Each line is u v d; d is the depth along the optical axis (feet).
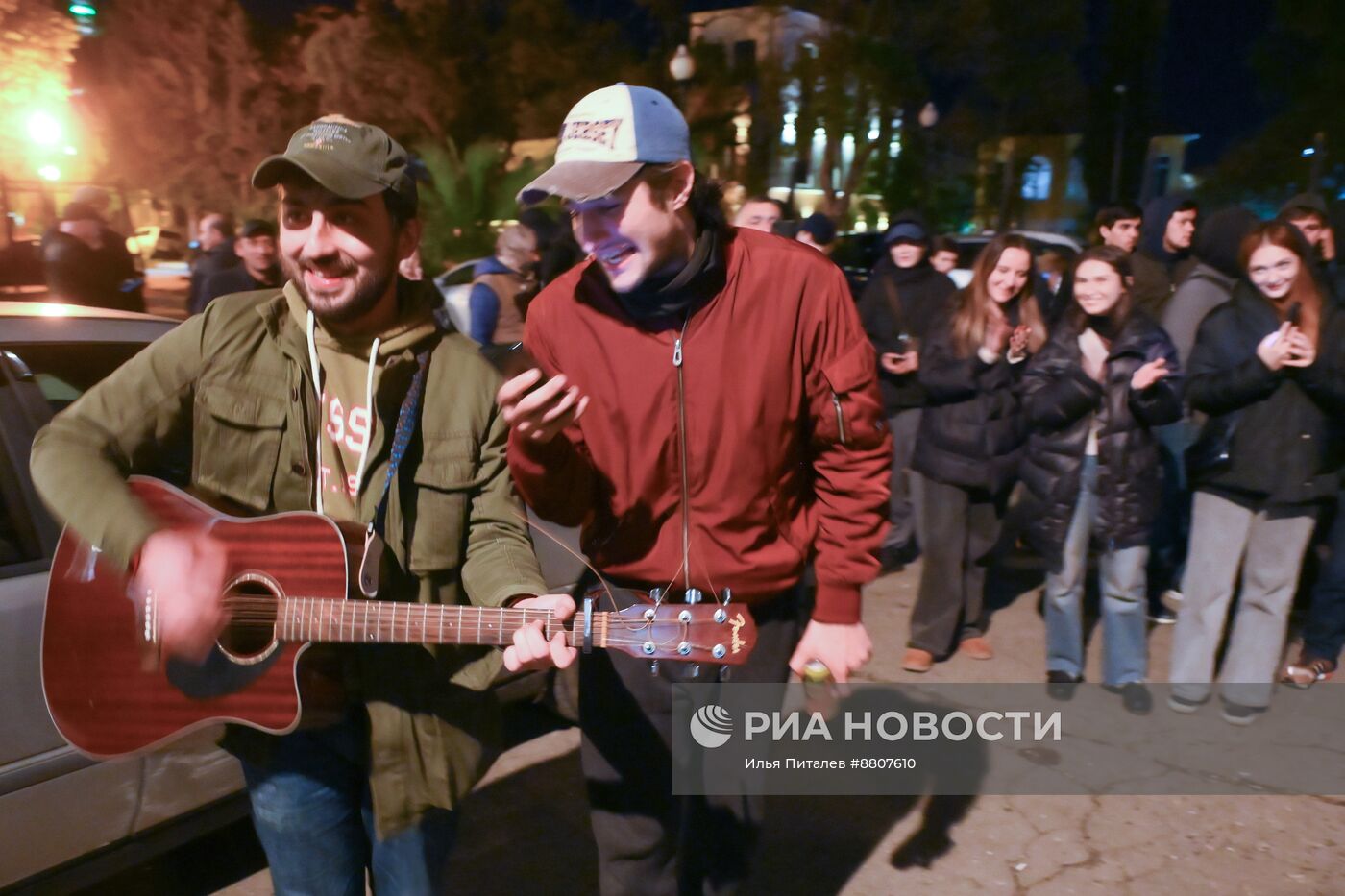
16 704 7.12
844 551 6.68
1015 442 13.26
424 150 53.88
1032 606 16.76
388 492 5.71
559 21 91.81
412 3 91.50
